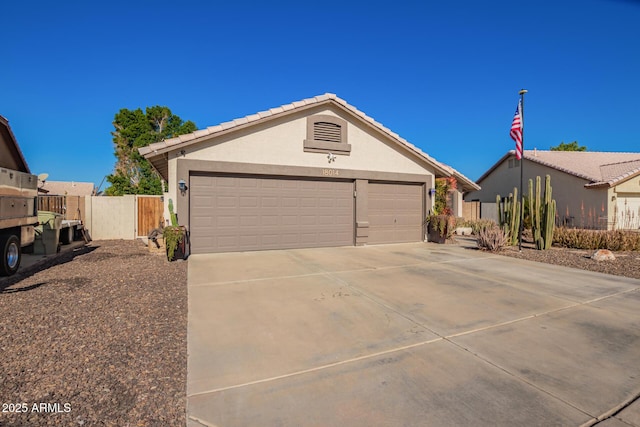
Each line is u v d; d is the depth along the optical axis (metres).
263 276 7.21
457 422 2.57
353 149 11.95
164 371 3.28
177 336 4.09
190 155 9.82
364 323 4.57
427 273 7.62
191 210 9.94
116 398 2.82
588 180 19.50
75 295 5.69
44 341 3.87
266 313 4.93
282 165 10.84
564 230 13.00
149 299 5.51
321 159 11.42
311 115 11.29
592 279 7.23
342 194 11.95
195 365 3.40
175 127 35.44
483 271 7.93
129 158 33.16
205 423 2.54
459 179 18.39
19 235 7.76
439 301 5.55
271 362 3.49
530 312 5.05
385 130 12.21
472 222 18.47
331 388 3.02
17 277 7.06
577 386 3.08
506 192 25.95
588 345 3.94
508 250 11.41
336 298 5.67
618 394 2.96
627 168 19.70
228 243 10.34
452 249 11.51
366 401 2.83
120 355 3.57
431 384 3.10
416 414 2.66
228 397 2.88
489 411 2.71
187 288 6.22
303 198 11.30
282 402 2.81
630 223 18.52
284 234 11.05
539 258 9.88
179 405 2.75
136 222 15.45
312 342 3.97
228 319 4.68
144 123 33.44
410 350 3.78
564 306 5.36
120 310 4.95
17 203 7.55
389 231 12.88
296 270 7.83
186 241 9.53
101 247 12.12
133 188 30.41
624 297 5.89
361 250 11.10
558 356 3.66
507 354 3.70
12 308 5.00
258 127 10.56
